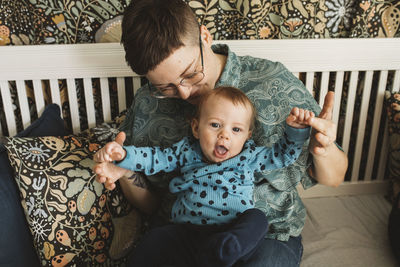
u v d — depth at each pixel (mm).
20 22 1251
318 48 1320
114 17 1283
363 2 1307
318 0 1301
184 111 1062
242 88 1021
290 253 926
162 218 1102
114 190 1068
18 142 1009
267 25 1339
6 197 965
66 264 982
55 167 1007
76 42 1298
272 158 870
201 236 876
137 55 828
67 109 1395
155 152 944
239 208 866
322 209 1486
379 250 1234
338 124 1530
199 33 875
